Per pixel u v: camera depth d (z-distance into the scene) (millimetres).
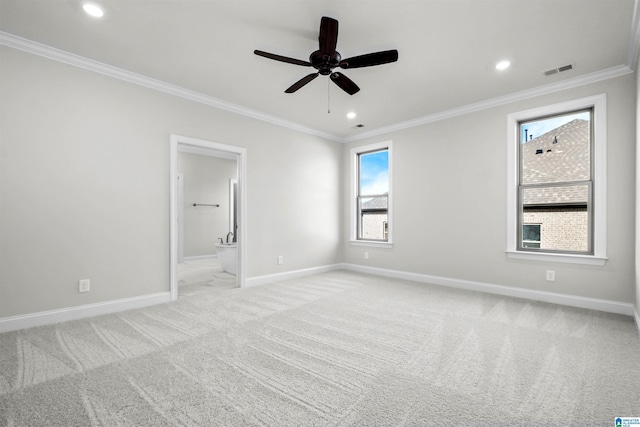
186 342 2236
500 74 3008
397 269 4656
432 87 3312
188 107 3492
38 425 1341
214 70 2979
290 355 2035
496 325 2590
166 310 3004
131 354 2037
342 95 3561
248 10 2090
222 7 2057
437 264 4195
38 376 1748
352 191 5375
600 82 2963
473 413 1427
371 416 1409
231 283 4293
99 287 2867
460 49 2555
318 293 3688
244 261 4039
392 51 2105
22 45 2455
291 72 3012
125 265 3025
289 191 4605
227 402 1515
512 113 3533
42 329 2471
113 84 2955
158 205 3254
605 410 1439
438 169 4188
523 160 3584
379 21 2191
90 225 2820
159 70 2984
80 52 2660
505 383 1687
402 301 3328
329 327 2551
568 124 3275
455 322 2666
